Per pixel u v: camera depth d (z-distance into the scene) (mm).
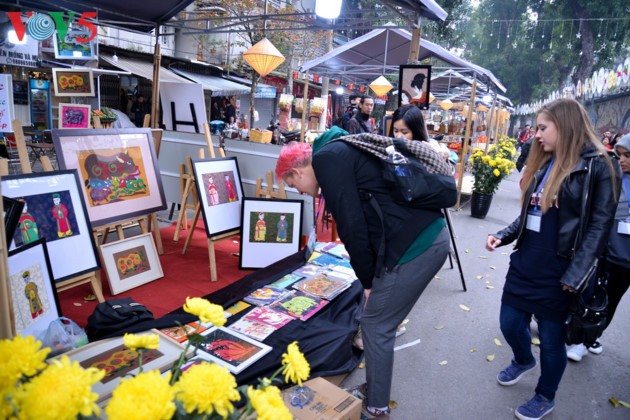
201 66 15992
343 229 1842
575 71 33125
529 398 2625
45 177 2783
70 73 5418
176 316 2514
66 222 2852
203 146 4750
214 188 3861
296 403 1993
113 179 3451
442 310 3766
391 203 1887
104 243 3689
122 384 838
